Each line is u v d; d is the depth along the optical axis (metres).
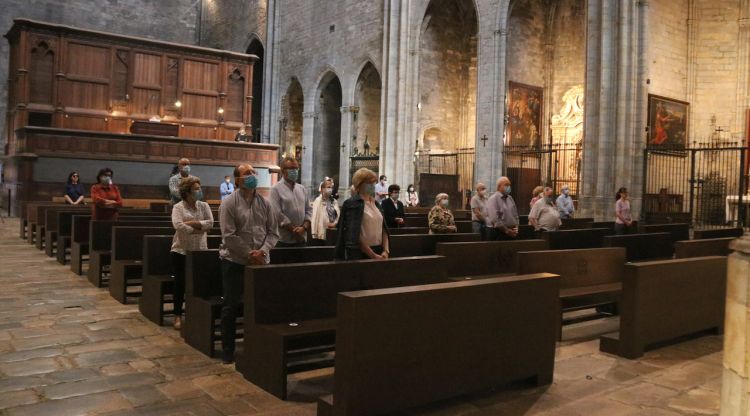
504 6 23.86
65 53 26.41
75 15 38.75
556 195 25.03
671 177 20.70
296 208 7.35
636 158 19.31
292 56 36.56
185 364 5.96
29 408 4.68
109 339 6.82
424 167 28.91
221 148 25.30
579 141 26.67
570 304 7.22
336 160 36.34
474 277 8.25
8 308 8.23
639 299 6.40
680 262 6.93
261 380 5.32
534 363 5.38
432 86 29.00
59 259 12.52
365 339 4.25
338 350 4.32
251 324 5.46
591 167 19.50
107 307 8.47
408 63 27.56
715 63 21.55
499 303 5.10
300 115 38.25
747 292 2.91
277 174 26.69
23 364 5.80
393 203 11.90
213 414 4.69
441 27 29.16
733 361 3.00
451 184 28.11
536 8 27.17
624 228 14.23
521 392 5.28
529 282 5.35
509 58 26.02
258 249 6.03
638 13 19.53
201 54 29.62
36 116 25.94
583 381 5.62
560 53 27.44
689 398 5.18
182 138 24.25
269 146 26.47
